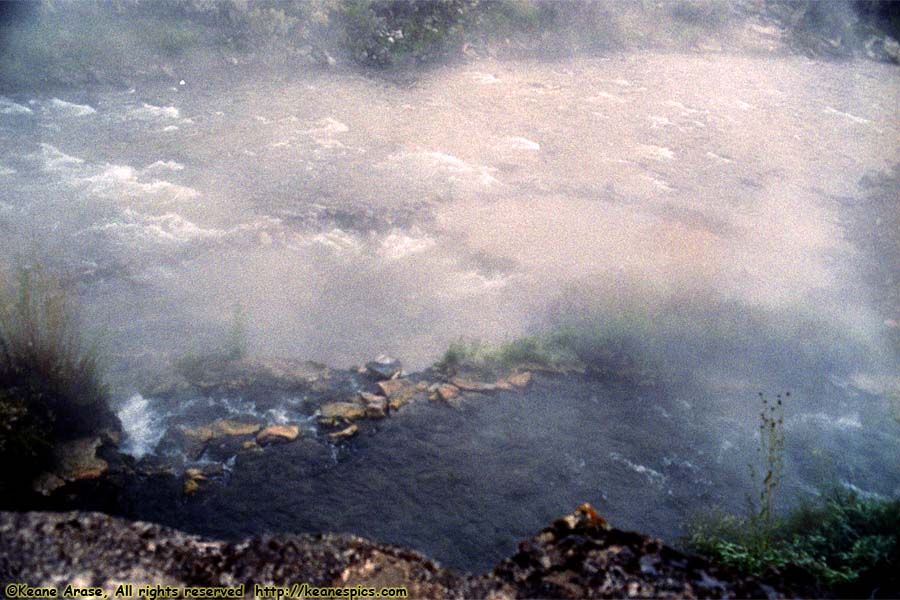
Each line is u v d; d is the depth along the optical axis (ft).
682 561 10.87
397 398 23.71
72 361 21.47
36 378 20.57
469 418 22.97
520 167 44.75
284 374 24.63
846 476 21.25
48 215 35.19
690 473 21.07
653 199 41.86
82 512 11.02
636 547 11.08
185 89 53.11
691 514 19.38
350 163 43.39
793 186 45.03
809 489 20.59
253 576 10.34
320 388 24.14
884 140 53.98
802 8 82.17
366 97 54.24
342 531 18.21
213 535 17.98
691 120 54.90
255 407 23.00
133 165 41.34
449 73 60.59
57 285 24.32
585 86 60.54
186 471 19.93
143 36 56.70
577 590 10.32
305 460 20.70
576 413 23.56
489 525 18.71
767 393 25.35
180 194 38.34
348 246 34.81
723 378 26.07
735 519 18.19
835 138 53.78
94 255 32.22
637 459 21.54
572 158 46.73
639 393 24.91
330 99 53.21
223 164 42.22
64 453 19.72
